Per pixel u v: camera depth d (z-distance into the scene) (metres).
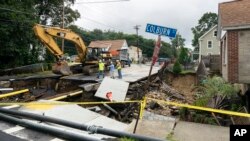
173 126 10.85
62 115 11.38
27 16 35.59
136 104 16.39
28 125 8.23
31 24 34.97
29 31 35.12
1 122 8.87
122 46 74.00
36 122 8.68
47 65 38.62
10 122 8.73
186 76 29.95
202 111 12.93
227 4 17.19
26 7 36.31
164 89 23.08
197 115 12.39
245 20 15.01
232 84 16.36
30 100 17.88
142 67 40.00
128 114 15.65
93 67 27.41
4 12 32.91
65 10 48.88
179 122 11.70
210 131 10.46
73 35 27.00
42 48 42.09
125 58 39.69
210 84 16.25
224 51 20.25
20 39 35.31
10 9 33.34
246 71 15.18
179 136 9.75
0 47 34.00
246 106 13.99
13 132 8.00
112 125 11.21
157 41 8.88
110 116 15.61
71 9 49.78
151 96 19.52
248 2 16.70
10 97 18.38
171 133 9.96
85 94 18.92
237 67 15.36
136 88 20.86
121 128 10.80
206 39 63.75
